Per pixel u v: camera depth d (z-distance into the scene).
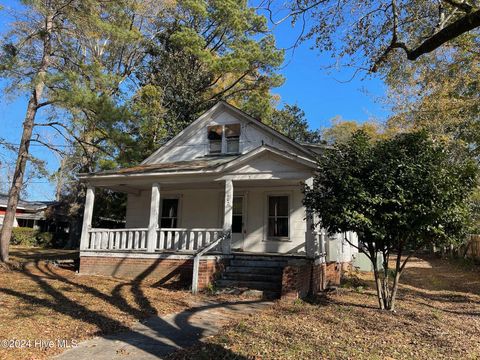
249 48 28.88
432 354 5.98
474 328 8.06
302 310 8.78
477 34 14.02
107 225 30.20
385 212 8.62
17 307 8.21
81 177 15.16
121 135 15.98
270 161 13.00
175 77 28.25
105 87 16.62
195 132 18.28
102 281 12.51
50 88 15.30
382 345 6.30
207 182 14.52
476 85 18.45
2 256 15.47
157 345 5.96
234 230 15.99
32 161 16.39
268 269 11.91
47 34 15.73
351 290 12.70
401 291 13.19
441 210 8.25
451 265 24.17
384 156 9.03
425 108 20.16
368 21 9.12
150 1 27.50
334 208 8.94
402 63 11.98
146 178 14.45
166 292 10.94
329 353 5.70
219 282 11.73
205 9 29.66
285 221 15.37
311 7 8.07
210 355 5.48
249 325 7.23
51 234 32.62
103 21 17.94
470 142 20.70
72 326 6.90
